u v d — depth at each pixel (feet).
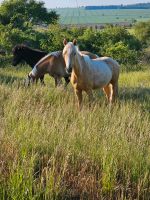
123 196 25.80
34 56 71.36
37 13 223.30
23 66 105.81
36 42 145.18
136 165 28.25
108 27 168.66
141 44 177.37
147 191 26.23
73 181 26.89
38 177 27.55
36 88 52.90
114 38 159.12
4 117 37.22
